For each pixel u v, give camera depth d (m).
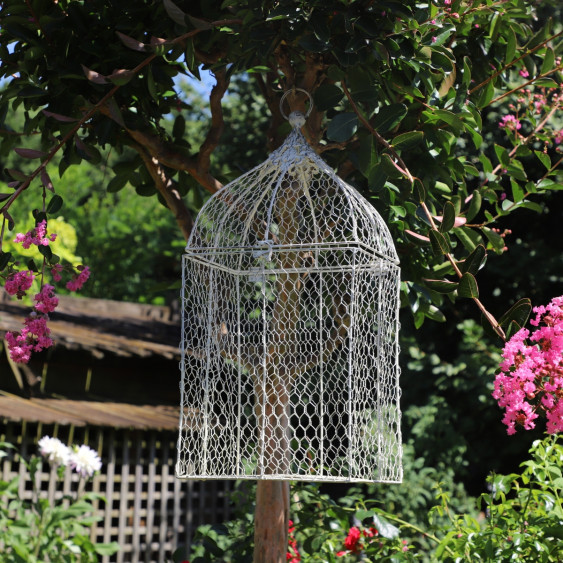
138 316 14.99
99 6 4.55
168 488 11.12
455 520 5.22
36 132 5.12
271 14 4.03
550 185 5.20
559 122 8.13
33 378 10.38
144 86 4.85
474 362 11.91
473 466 13.16
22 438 9.39
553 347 3.68
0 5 4.80
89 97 4.76
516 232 12.88
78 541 7.68
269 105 5.45
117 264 24.62
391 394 4.32
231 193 4.37
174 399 12.73
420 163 4.91
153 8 4.63
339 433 7.55
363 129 4.34
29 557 6.96
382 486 11.13
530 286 12.94
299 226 4.46
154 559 10.75
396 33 4.12
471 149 10.66
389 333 4.30
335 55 4.13
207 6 4.45
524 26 5.15
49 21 4.43
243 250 4.13
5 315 11.30
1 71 4.78
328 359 4.50
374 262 4.17
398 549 5.58
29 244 4.22
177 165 5.16
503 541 4.71
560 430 3.71
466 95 4.53
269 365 4.43
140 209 25.08
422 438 11.74
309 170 4.30
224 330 4.56
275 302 4.47
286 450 4.39
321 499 5.90
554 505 4.81
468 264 4.19
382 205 4.88
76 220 24.64
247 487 6.89
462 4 4.67
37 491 7.65
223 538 6.79
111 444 10.17
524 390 3.63
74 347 10.57
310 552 5.82
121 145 5.47
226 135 14.94
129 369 12.26
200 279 4.50
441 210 5.16
